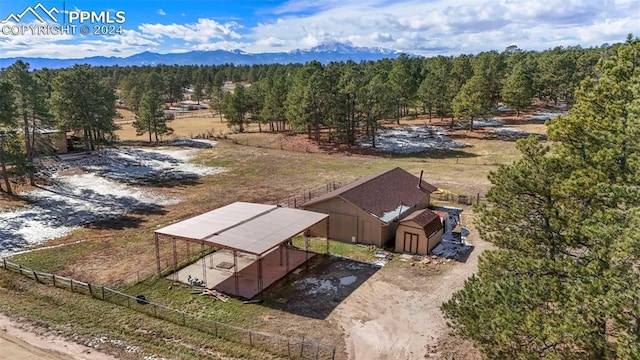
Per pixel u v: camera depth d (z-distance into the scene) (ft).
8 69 127.75
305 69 198.39
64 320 54.03
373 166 144.97
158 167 143.95
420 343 50.72
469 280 40.57
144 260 73.00
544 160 42.06
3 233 84.84
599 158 37.04
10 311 55.77
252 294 61.67
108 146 165.27
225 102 235.81
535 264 36.04
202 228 67.77
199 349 48.78
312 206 85.92
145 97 180.24
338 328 53.72
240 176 133.18
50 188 116.67
